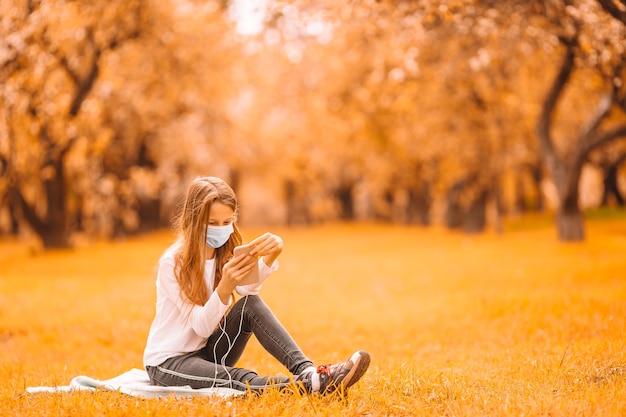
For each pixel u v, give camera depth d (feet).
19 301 45.62
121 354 28.78
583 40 38.40
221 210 16.75
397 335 30.96
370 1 39.91
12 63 50.39
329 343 29.35
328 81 85.56
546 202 171.53
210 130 103.14
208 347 17.53
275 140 126.82
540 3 38.63
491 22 40.78
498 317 33.19
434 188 125.59
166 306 17.17
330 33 66.90
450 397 16.88
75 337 32.94
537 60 66.85
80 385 17.97
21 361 27.07
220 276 17.33
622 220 103.30
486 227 110.32
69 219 88.58
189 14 77.66
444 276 54.34
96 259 74.54
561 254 61.77
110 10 63.77
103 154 92.79
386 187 139.13
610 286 40.09
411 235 108.47
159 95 84.28
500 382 18.45
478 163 89.56
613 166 124.06
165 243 99.60
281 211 193.67
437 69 65.72
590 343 23.57
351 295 47.60
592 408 15.02
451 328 31.63
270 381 16.47
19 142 56.08
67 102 65.00
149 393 16.80
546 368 19.65
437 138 86.48
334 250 88.38
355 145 107.14
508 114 81.66
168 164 112.16
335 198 180.04
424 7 38.14
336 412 15.12
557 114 79.82
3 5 48.39
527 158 97.86
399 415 15.64
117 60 73.15
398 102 67.82
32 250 81.56
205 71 84.48
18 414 15.67
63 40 58.44
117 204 106.52
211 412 14.87
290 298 46.14
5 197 71.87
